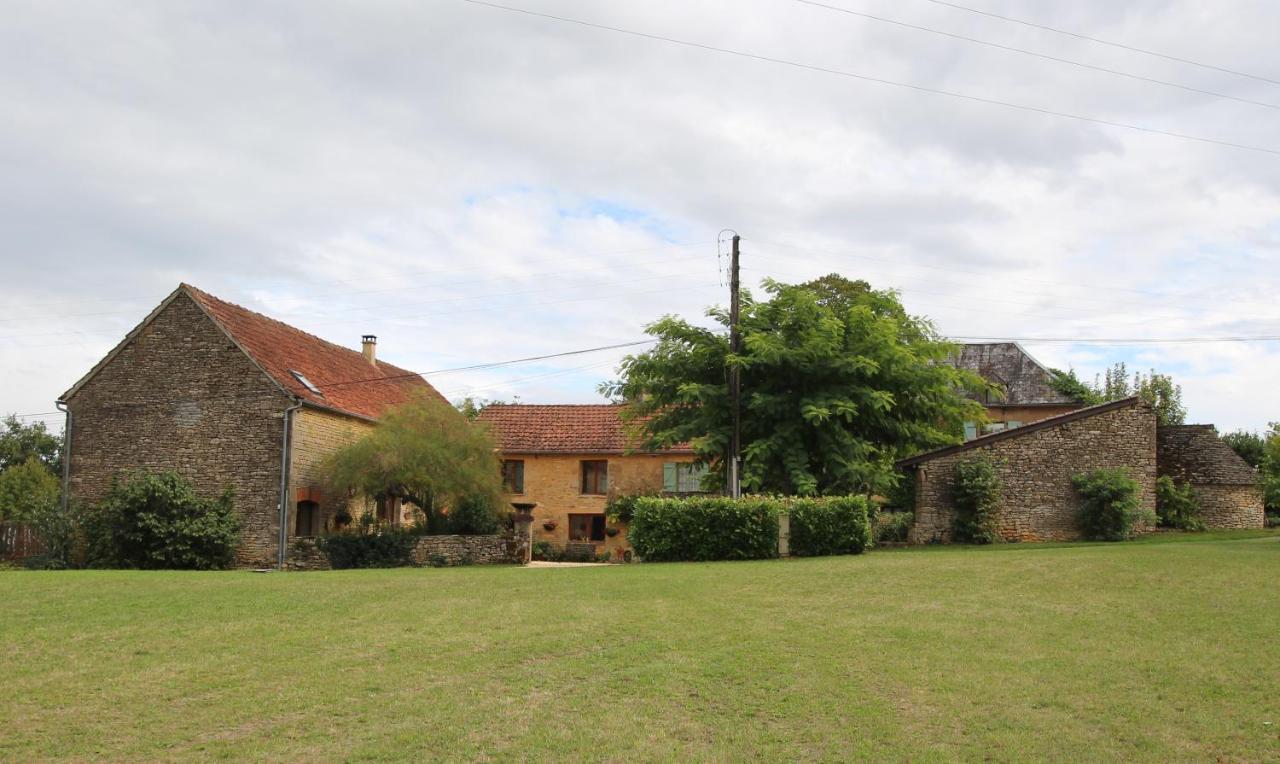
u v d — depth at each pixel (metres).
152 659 10.66
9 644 11.46
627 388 29.72
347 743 7.80
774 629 12.02
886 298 29.19
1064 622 12.19
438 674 9.94
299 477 29.16
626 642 11.34
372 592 16.08
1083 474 28.48
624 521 34.47
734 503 22.53
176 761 7.42
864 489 28.22
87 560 27.75
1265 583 14.91
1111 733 7.93
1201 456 34.78
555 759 7.41
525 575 18.77
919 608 13.43
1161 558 18.45
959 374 28.30
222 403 29.27
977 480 28.06
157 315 30.05
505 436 37.31
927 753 7.50
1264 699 8.70
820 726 8.16
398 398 37.69
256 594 15.91
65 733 8.09
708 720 8.34
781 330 28.31
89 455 29.98
